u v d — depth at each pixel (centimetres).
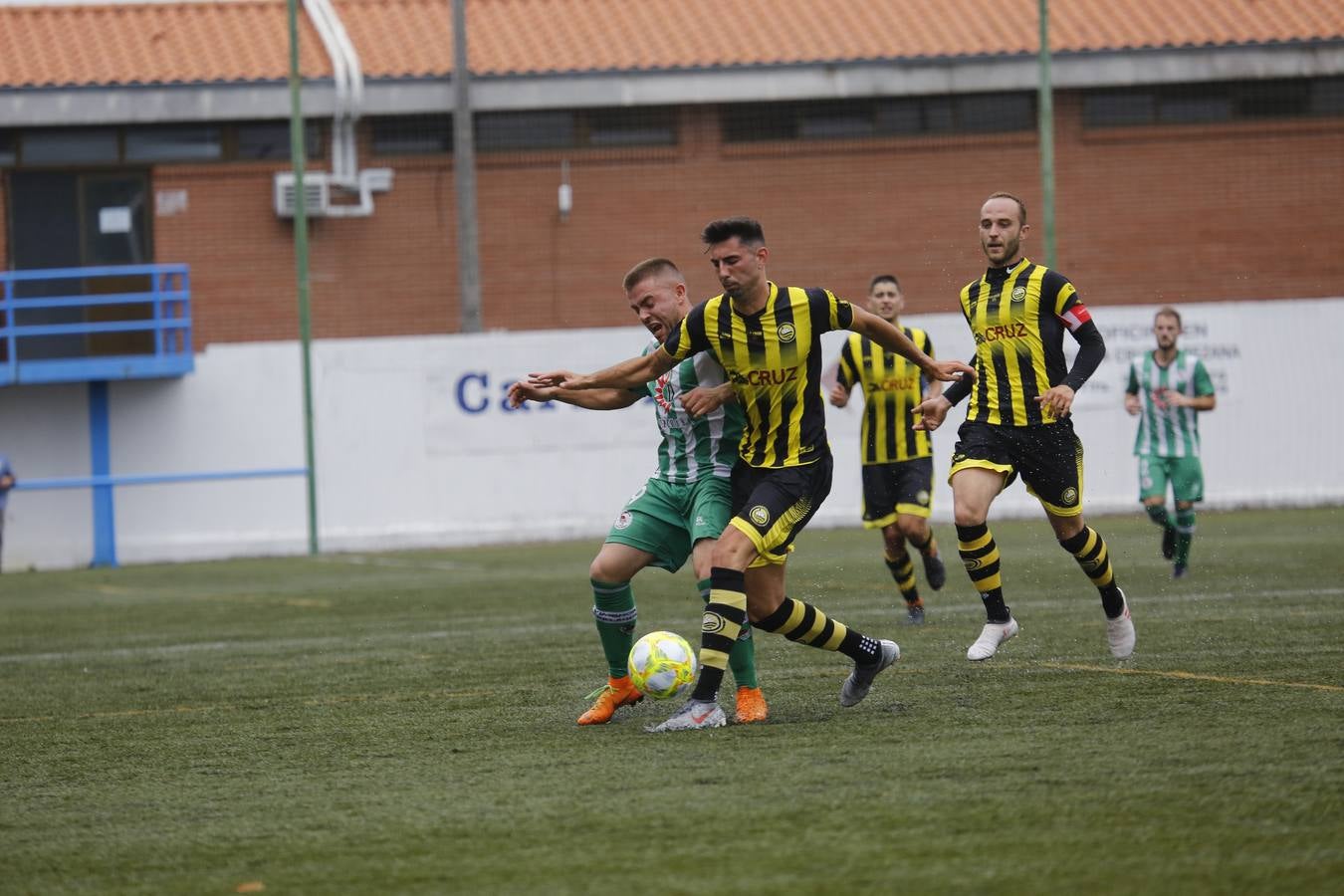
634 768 1736
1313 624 2936
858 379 3450
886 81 8281
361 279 8319
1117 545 5469
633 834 1421
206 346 7806
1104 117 8556
